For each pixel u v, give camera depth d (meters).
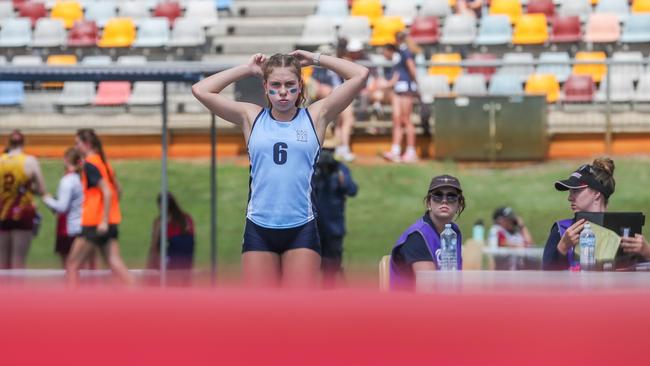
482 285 6.89
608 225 15.93
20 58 66.81
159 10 70.69
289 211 14.10
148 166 54.53
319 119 14.29
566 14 66.69
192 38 66.50
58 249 36.22
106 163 30.59
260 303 5.96
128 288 6.22
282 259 14.32
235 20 70.31
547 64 54.34
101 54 67.12
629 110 54.53
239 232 47.66
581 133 54.78
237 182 52.53
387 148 54.78
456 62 53.59
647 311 6.38
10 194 35.22
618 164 52.91
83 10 71.81
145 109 56.34
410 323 6.00
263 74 14.32
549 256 16.73
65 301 5.98
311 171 14.20
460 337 6.05
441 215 16.45
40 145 55.59
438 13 68.31
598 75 56.03
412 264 15.95
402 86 52.94
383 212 48.66
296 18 70.06
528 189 50.47
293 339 5.93
